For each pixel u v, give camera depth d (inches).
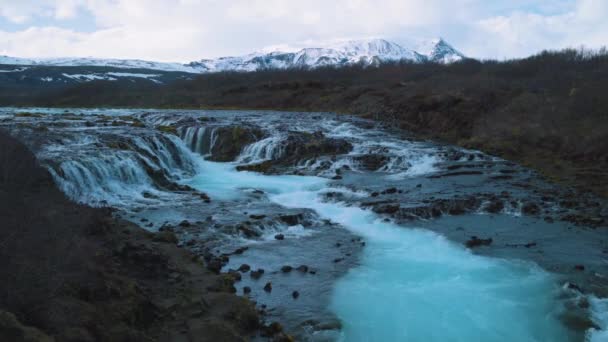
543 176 852.0
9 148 493.4
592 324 342.6
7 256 269.1
